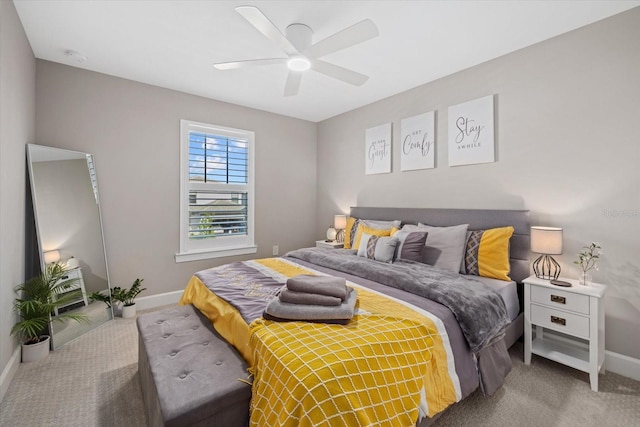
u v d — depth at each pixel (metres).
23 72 2.15
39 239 2.31
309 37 2.11
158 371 1.26
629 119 1.91
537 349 2.05
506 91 2.48
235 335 1.50
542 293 1.99
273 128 4.10
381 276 2.00
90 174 2.75
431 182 3.06
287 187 4.26
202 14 1.98
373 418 1.01
